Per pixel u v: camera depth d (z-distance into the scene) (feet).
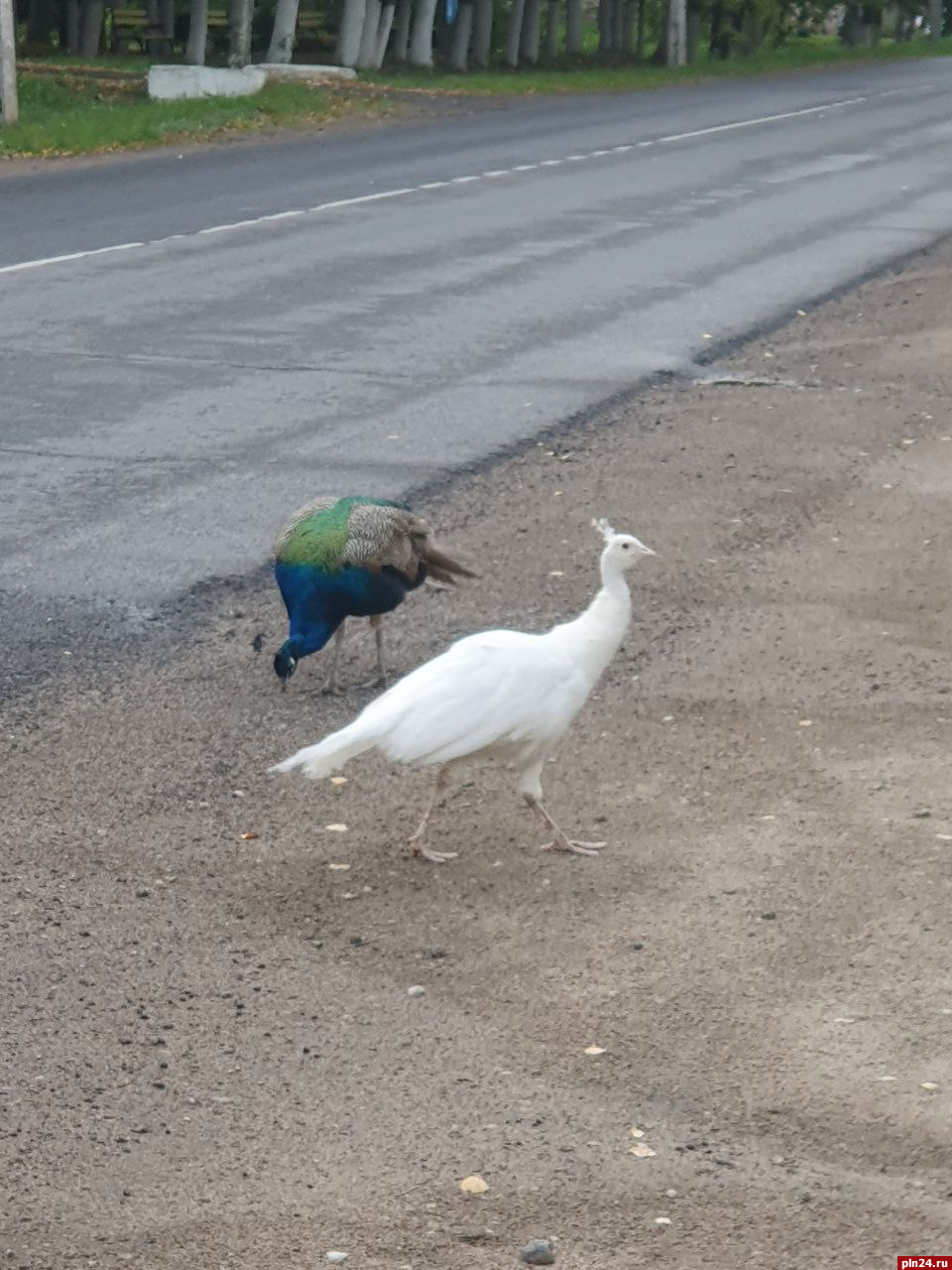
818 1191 15.40
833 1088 16.89
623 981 18.80
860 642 28.71
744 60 186.09
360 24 134.21
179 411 41.50
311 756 19.62
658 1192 15.35
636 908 20.39
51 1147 15.75
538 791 21.59
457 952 19.43
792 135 107.96
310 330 50.24
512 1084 16.96
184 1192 15.21
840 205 78.02
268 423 40.73
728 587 31.22
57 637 28.09
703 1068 17.25
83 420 40.52
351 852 21.67
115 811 22.47
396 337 49.83
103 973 18.67
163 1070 16.99
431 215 71.87
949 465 38.91
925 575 31.91
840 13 275.39
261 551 32.24
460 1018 18.11
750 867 21.34
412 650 28.40
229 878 20.90
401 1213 14.99
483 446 39.47
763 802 23.13
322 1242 14.61
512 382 45.42
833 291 58.59
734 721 25.64
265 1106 16.48
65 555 31.65
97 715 25.31
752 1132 16.25
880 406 44.09
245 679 26.96
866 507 35.94
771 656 28.09
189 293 54.90
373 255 62.23
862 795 23.26
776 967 19.08
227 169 84.53
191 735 24.85
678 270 61.46
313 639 25.23
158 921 19.83
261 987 18.58
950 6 301.02
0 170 81.92
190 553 31.99
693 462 38.81
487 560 32.32
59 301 53.26
